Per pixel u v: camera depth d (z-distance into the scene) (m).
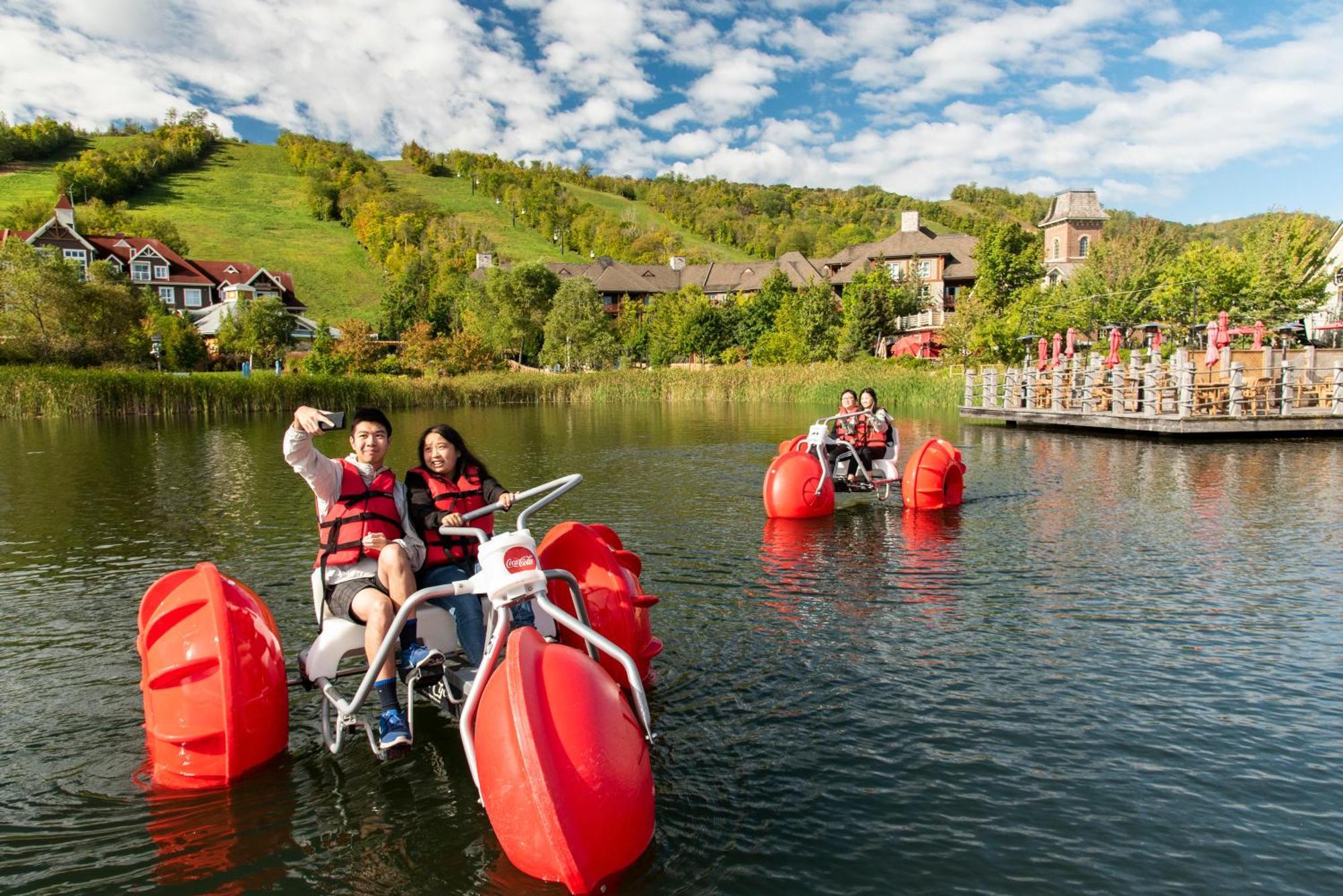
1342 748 4.04
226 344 66.25
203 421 28.36
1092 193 76.56
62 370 31.86
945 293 84.88
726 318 77.44
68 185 119.94
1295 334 36.47
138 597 6.80
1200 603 6.40
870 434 10.70
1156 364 19.75
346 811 3.54
